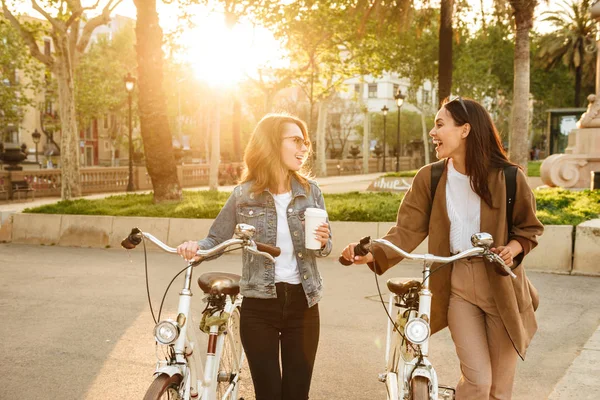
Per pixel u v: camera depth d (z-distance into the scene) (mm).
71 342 5680
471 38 42156
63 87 20297
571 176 16609
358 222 10445
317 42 28766
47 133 53781
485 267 3020
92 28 20641
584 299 7293
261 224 3170
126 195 17406
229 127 70688
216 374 3244
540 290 7754
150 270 9500
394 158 57250
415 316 3021
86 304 7246
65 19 20766
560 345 5605
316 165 40969
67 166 20453
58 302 7363
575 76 52469
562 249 8875
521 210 3000
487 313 3031
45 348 5488
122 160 62844
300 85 35344
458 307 3039
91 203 14547
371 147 74375
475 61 42906
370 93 78625
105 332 6023
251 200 3197
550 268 8930
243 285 3152
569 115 36438
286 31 25812
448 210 3096
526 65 16953
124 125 57469
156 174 14492
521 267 3082
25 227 12742
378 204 11930
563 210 10766
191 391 3006
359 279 8672
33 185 25188
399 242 3150
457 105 3055
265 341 3135
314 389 4508
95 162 71312
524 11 16672
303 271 3143
